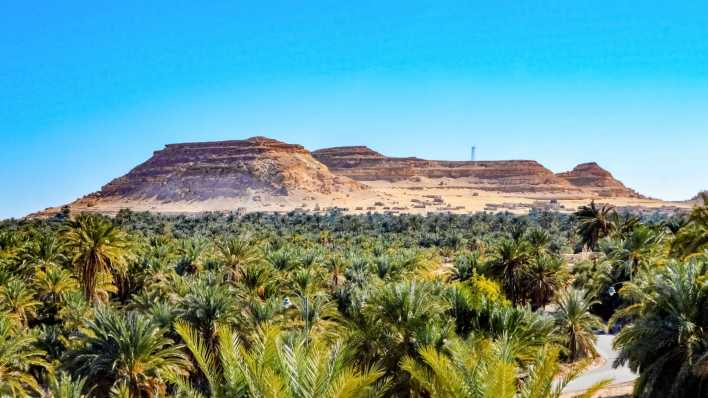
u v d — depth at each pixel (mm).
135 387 24656
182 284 40062
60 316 40625
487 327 22312
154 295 40844
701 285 19703
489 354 13578
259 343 13211
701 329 19219
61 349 32969
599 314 50094
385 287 22500
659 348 20125
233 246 54125
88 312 37875
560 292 44844
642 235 48625
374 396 12297
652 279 21406
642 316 21438
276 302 33219
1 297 37188
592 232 71125
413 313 20969
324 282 53500
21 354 26750
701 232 33031
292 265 52656
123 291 50750
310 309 32281
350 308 25578
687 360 18844
